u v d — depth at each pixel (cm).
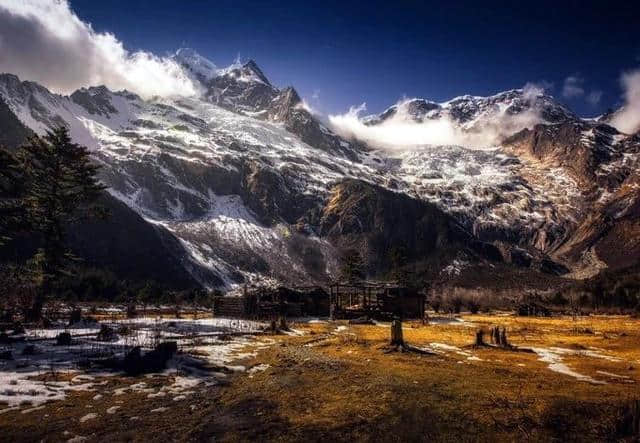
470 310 10438
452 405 1570
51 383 1705
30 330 3284
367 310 6681
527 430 1343
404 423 1372
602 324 6138
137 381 1809
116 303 8031
